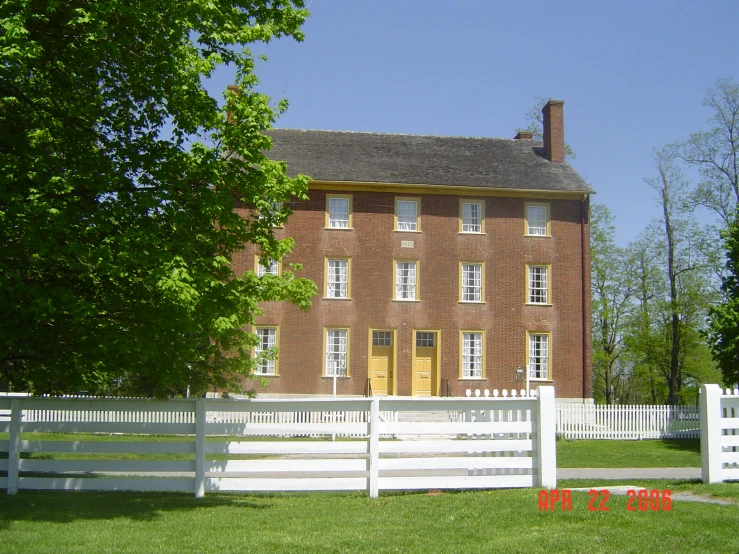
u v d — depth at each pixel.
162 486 12.01
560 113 39.00
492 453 13.73
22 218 11.35
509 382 35.47
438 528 9.47
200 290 11.96
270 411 12.04
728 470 13.23
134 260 11.02
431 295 35.59
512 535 9.12
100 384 14.06
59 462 12.05
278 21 14.71
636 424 31.03
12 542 8.63
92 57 12.52
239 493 12.61
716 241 49.44
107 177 11.89
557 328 36.03
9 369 13.83
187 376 13.78
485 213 36.25
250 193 12.92
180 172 12.57
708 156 46.91
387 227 35.62
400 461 12.09
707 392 13.34
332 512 10.58
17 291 11.47
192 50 13.38
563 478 16.67
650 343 55.53
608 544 8.65
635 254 56.78
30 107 13.09
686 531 9.19
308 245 35.06
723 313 27.06
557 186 36.50
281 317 34.72
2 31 11.33
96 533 9.15
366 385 34.66
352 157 36.94
